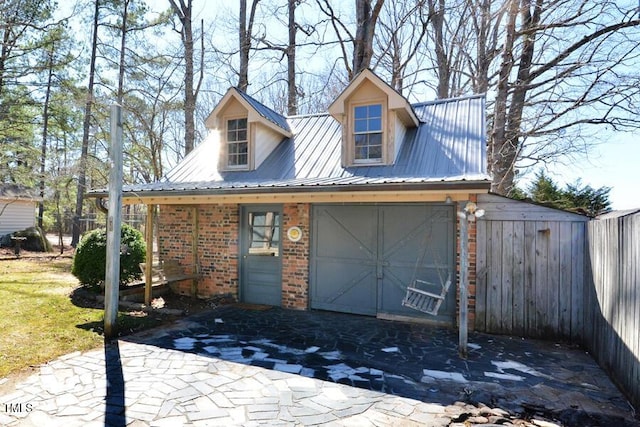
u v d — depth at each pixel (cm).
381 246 681
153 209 801
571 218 564
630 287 365
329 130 907
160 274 761
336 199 614
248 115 839
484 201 613
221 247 812
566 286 564
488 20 1207
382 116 730
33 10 1327
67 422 308
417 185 502
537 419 331
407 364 456
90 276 763
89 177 1894
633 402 351
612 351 417
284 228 757
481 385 398
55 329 557
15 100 1419
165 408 335
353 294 700
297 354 482
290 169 796
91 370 417
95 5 1606
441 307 637
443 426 313
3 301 711
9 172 1467
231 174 850
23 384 378
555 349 531
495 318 602
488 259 609
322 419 321
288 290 749
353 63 1373
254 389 378
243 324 621
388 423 317
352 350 502
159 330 580
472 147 692
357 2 1321
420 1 1355
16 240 1467
